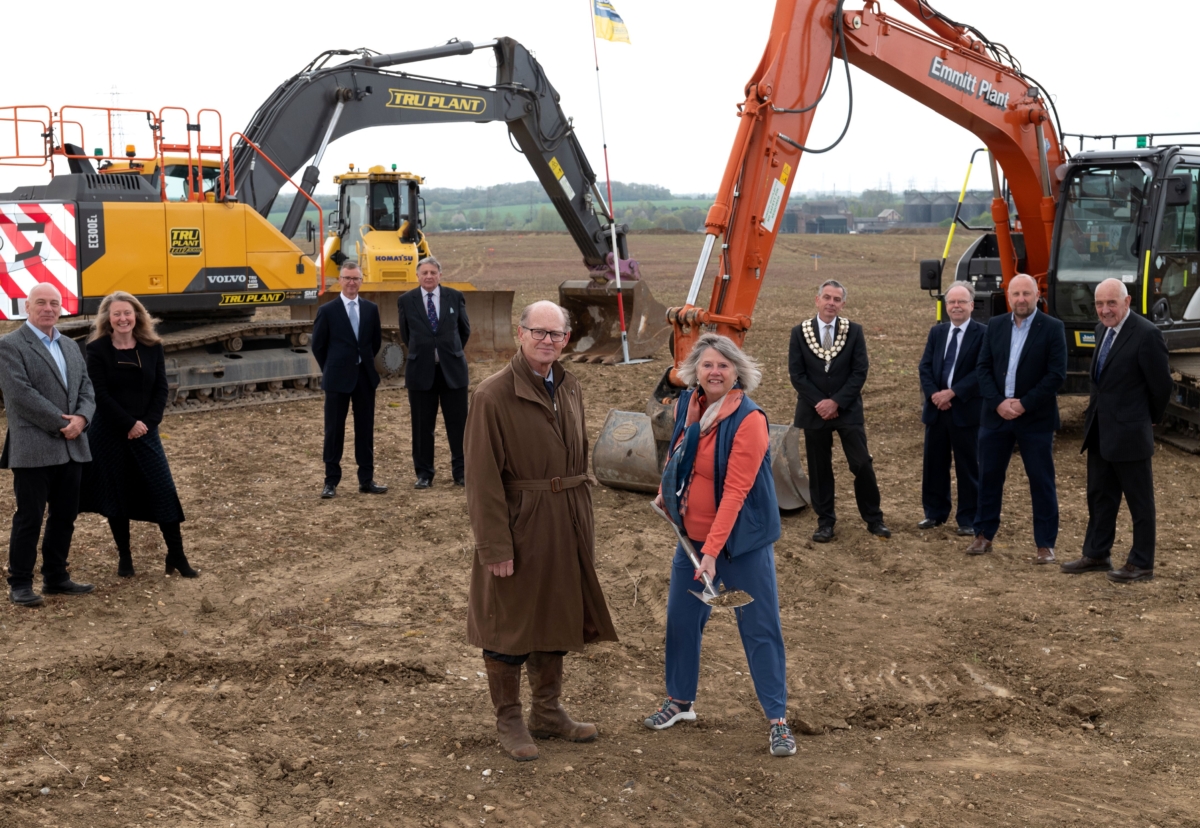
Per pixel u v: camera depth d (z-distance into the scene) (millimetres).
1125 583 6703
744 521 4336
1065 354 6902
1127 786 4160
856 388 7488
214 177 13070
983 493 7301
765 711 4465
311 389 13758
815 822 3832
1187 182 10141
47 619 5930
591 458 9203
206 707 4902
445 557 7266
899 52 9234
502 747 4426
